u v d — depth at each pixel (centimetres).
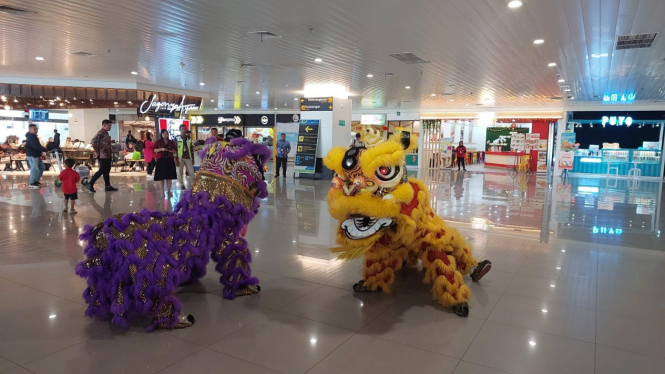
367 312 305
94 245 260
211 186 308
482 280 378
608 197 1020
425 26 694
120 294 256
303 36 764
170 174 862
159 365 227
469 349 252
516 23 675
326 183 1204
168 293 266
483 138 2764
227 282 326
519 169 2056
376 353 245
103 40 813
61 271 376
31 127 959
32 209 680
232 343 254
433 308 315
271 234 538
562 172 1666
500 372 227
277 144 1366
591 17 644
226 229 319
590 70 1055
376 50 865
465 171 1967
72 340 254
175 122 1491
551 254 468
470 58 930
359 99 1766
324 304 319
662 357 245
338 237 316
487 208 808
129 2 592
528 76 1148
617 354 248
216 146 318
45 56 969
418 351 248
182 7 613
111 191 920
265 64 1036
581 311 311
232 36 772
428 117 2203
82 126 2138
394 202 295
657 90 1396
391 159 283
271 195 918
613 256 462
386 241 335
